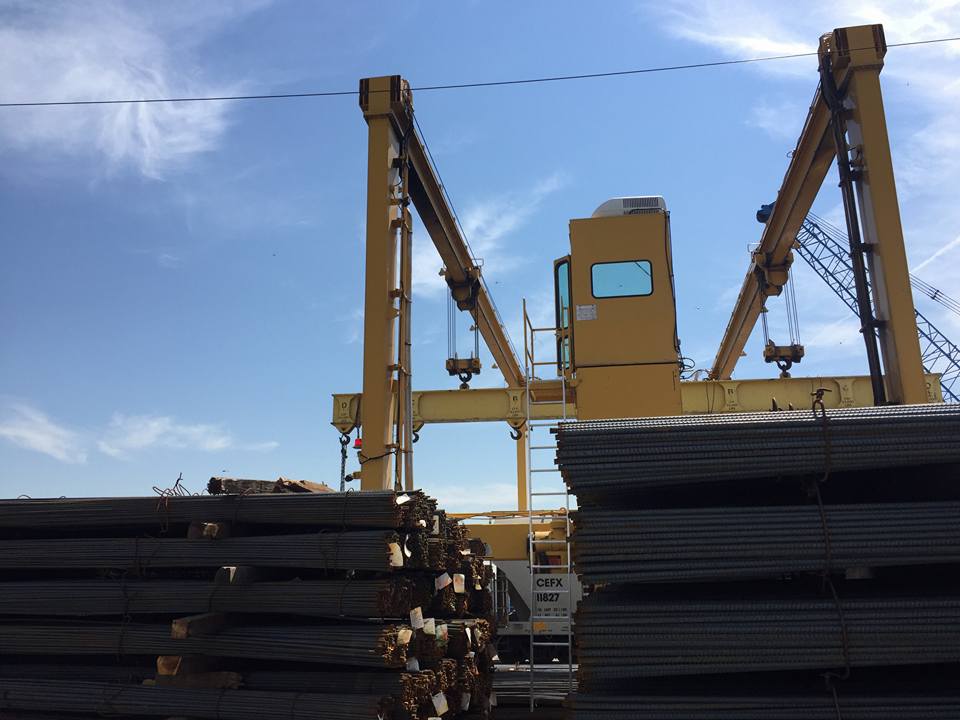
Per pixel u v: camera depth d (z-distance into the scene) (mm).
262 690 5344
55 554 5969
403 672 5355
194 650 5480
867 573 5074
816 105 10750
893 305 8820
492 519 11289
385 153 10172
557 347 10656
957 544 3996
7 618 6070
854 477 4445
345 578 5578
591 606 4156
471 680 6820
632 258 9672
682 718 3928
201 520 5844
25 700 5602
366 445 9273
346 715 5016
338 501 5555
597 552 4164
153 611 5645
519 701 8234
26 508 6184
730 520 4133
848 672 3908
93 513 6043
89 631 5742
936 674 4227
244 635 5434
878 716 3838
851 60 9484
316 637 5297
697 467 4191
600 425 4402
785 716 3879
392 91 10367
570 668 7629
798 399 13961
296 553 5480
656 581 4105
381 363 9508
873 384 9078
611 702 4012
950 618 3908
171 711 5332
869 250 9273
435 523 6121
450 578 6391
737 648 3973
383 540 5273
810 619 3975
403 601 5438
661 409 9125
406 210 10594
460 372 15930
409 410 10078
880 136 9250
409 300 10414
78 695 5520
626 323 9445
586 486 4262
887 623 3930
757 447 4191
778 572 4039
